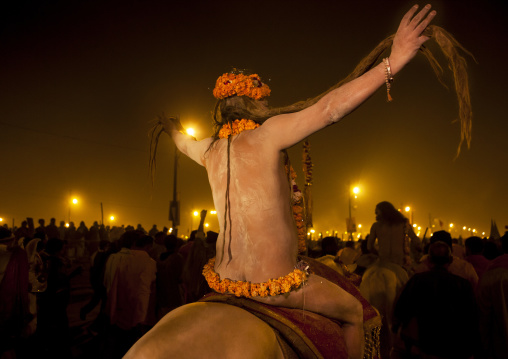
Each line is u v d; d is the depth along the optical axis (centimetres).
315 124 244
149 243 870
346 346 265
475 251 923
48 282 920
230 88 280
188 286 940
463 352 606
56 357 872
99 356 820
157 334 212
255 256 248
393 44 230
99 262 945
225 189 265
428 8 224
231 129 277
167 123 356
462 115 226
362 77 234
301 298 248
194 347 209
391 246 851
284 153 277
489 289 679
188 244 1109
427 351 615
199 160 306
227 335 218
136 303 788
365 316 304
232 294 247
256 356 217
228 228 259
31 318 742
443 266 634
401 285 807
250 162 258
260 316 245
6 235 718
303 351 244
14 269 707
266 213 251
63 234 2578
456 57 225
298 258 287
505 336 664
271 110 271
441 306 612
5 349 705
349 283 307
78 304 1556
